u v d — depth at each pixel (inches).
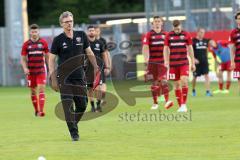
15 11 3892.7
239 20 2159.2
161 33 2219.5
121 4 6107.3
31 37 2150.6
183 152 1295.5
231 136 1499.8
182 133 1572.3
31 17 5944.9
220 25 3754.9
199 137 1497.3
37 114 2150.6
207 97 2743.6
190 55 2111.2
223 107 2249.0
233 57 2176.4
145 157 1249.4
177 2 3823.8
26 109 2416.3
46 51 2153.1
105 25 4202.8
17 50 3956.7
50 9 5935.0
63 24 1473.9
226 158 1219.2
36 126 1817.2
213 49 2977.4
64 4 5816.9
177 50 2098.9
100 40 2206.0
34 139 1540.4
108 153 1306.6
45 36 4121.6
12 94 3319.4
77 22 4298.7
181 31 2119.8
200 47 2807.6
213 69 3757.4
